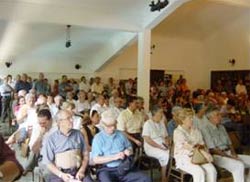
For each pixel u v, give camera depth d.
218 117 4.30
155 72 11.26
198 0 8.72
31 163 3.50
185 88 10.41
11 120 7.23
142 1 6.98
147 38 7.57
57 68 10.58
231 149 4.31
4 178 1.78
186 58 11.72
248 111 7.79
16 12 6.40
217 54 11.30
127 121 5.19
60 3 6.70
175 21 10.05
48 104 5.61
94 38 9.38
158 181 4.30
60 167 3.00
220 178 4.41
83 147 3.15
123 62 11.05
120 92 9.04
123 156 3.29
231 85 10.70
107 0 6.78
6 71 10.01
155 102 8.05
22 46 9.38
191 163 3.70
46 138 3.11
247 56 10.20
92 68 10.80
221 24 10.63
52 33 8.73
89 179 3.03
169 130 4.81
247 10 9.73
